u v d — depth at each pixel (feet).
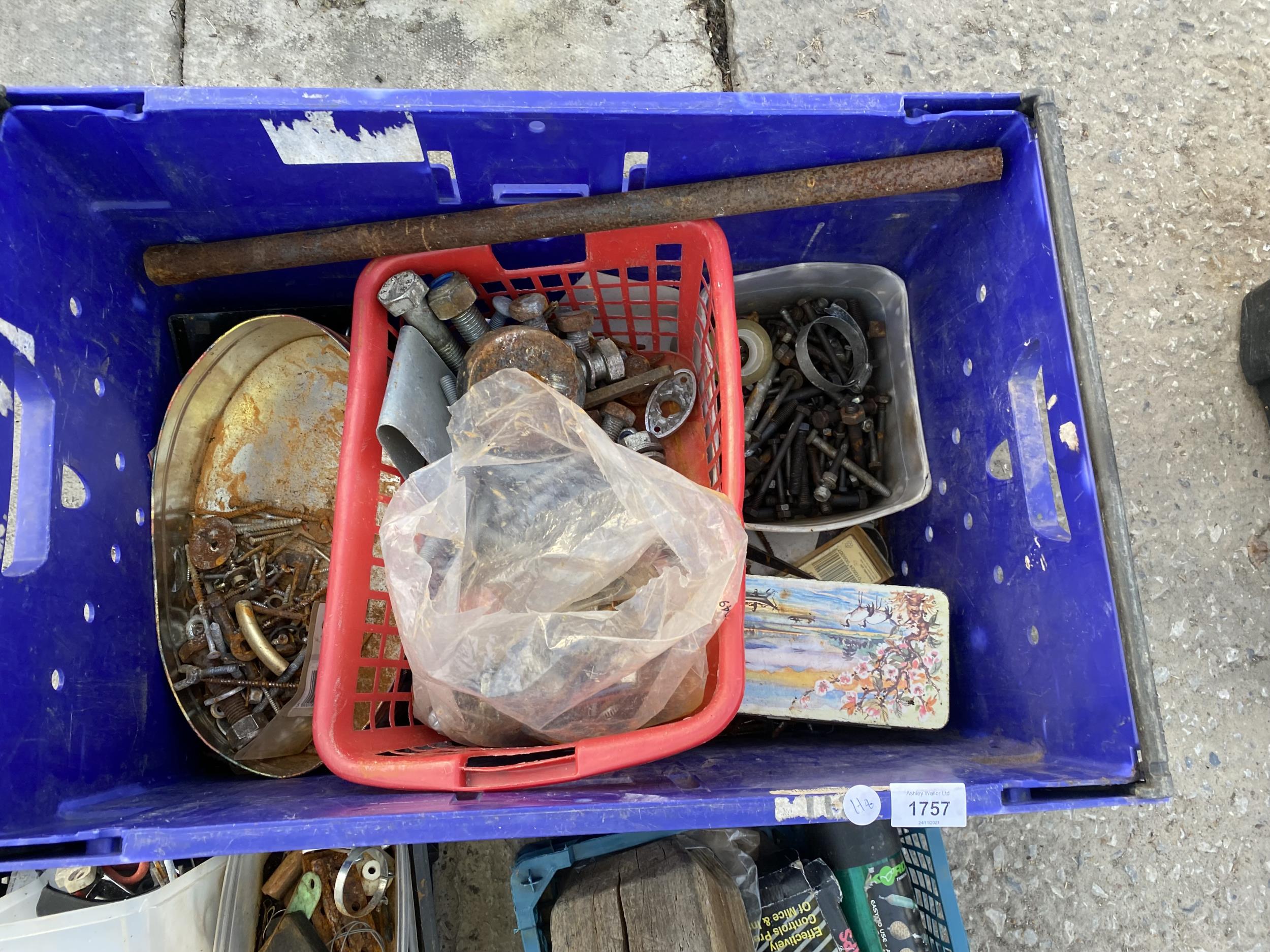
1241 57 6.29
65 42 5.62
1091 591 3.41
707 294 4.23
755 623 4.23
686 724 3.27
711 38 5.98
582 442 3.75
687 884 3.77
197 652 4.22
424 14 5.80
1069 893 5.64
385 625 4.01
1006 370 3.99
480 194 3.92
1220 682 5.78
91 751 3.51
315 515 4.62
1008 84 6.13
